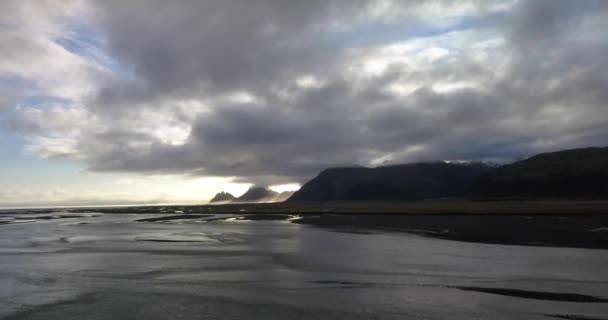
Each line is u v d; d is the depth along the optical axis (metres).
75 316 15.08
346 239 36.09
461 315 14.30
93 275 21.86
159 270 22.97
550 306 15.08
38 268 24.05
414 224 49.25
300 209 102.81
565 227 39.03
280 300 16.52
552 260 23.48
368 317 14.30
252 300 16.59
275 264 24.22
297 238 37.81
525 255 25.30
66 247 33.69
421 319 13.98
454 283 18.73
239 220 69.31
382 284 18.80
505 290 17.36
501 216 55.47
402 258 25.23
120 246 33.62
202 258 26.80
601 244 28.78
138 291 18.33
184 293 17.86
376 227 47.44
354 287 18.38
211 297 17.14
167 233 45.44
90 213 123.19
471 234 36.97
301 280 19.91
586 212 54.50
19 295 17.97
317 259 25.58
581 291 16.98
